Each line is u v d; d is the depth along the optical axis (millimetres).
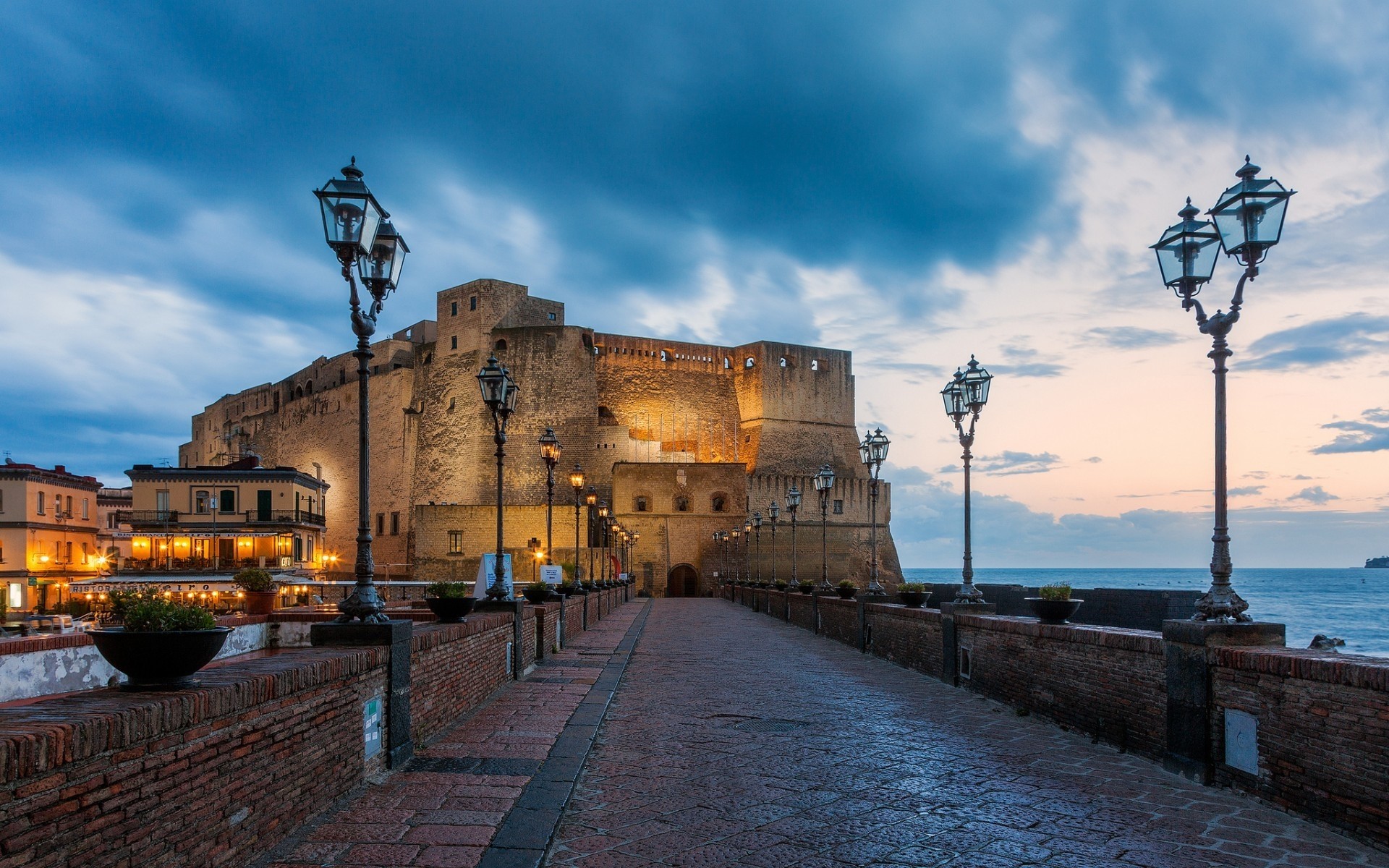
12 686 9828
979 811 7793
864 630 22516
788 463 102250
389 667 8953
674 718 12602
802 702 13984
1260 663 7934
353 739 8055
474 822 7215
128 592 6520
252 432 112875
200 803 5527
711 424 103125
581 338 92188
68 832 4406
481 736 10703
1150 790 8445
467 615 14570
